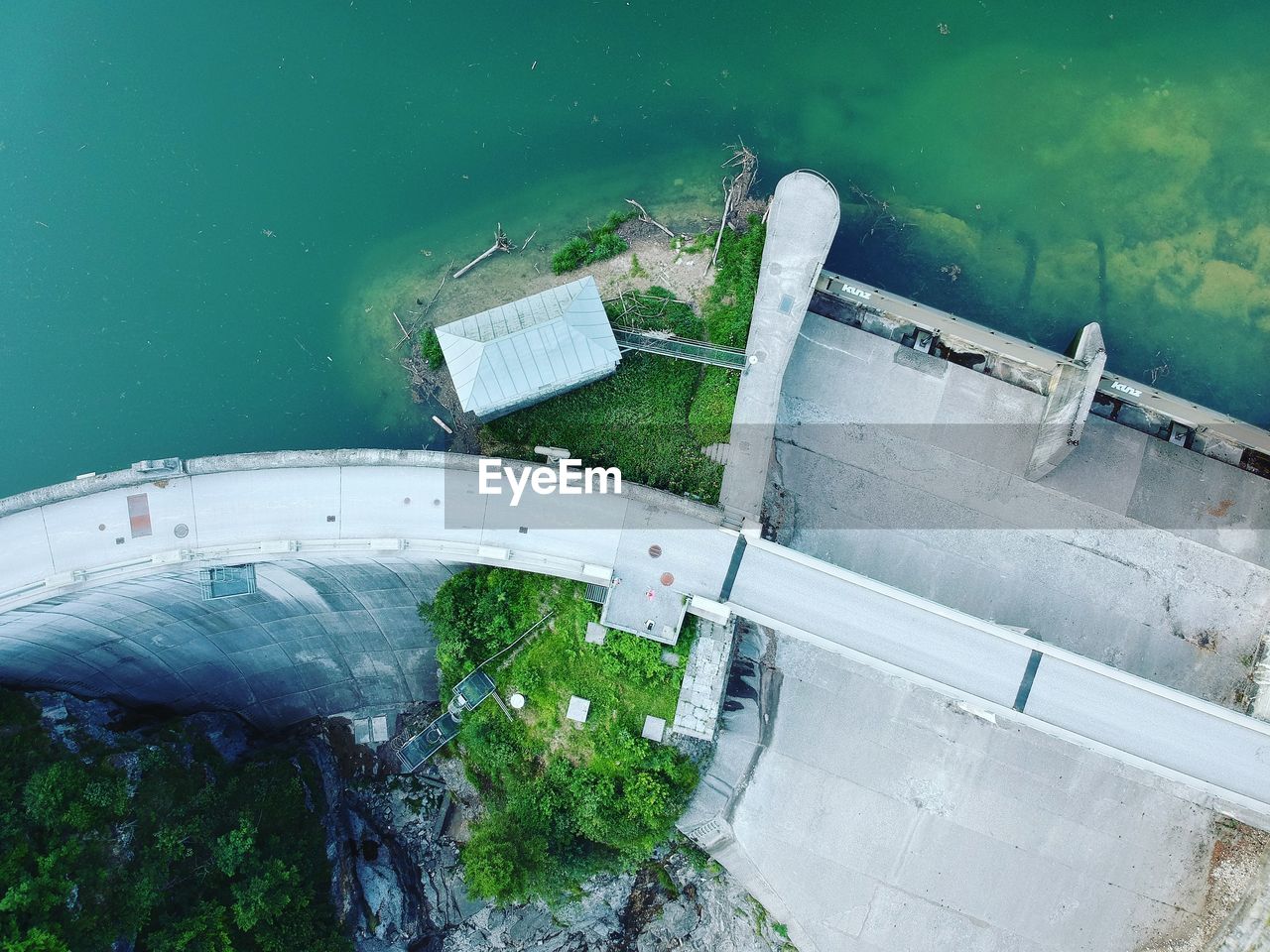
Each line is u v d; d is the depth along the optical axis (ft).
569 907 157.69
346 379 160.76
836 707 158.10
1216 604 159.22
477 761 156.04
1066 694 142.82
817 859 158.40
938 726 157.48
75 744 143.64
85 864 133.49
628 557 144.36
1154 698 141.90
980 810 157.17
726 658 148.66
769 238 151.74
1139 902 155.84
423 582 152.35
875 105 160.56
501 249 161.27
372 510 143.54
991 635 142.72
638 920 161.99
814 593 143.64
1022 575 160.15
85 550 140.26
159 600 146.51
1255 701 156.04
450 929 162.20
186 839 142.51
